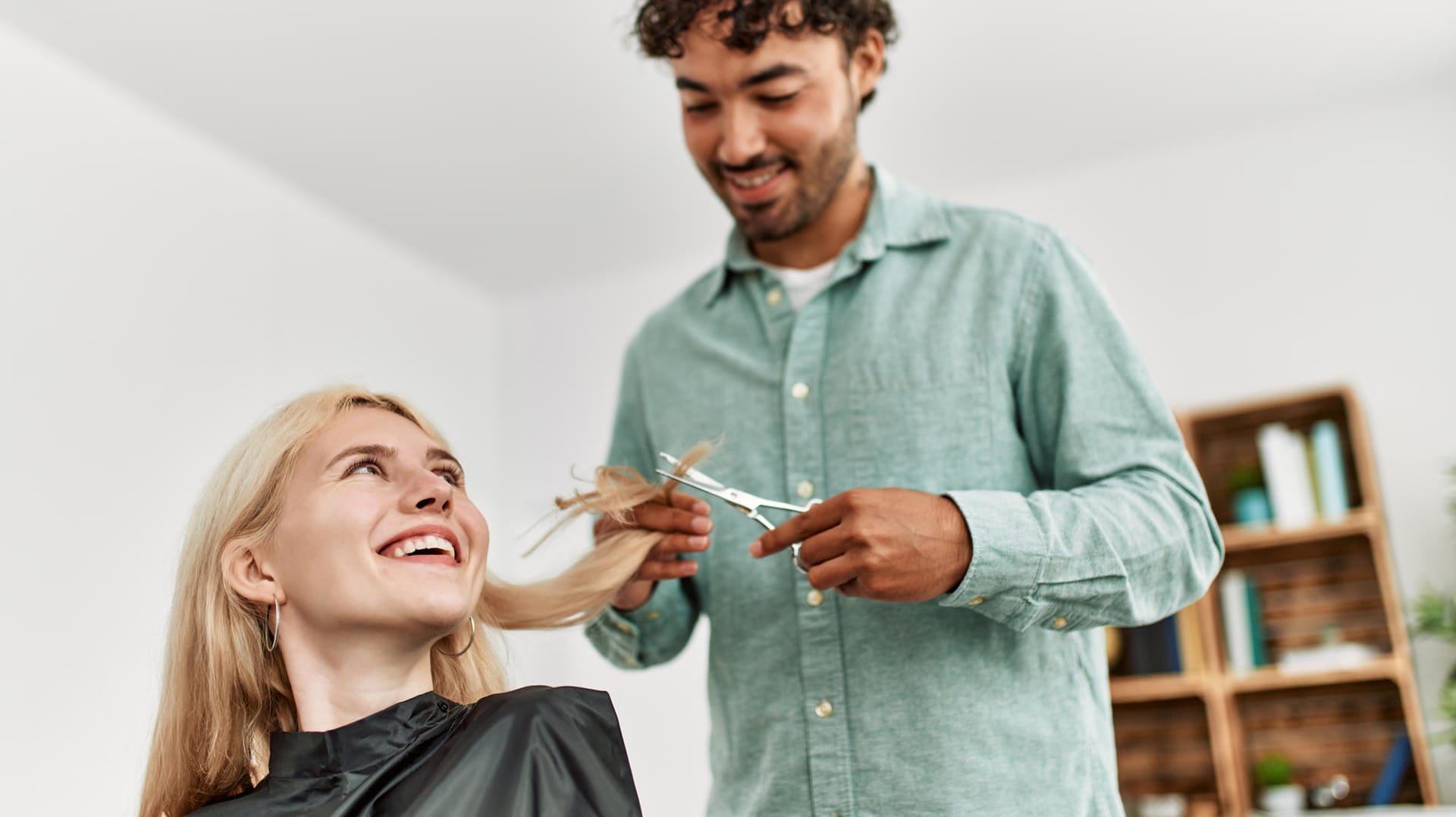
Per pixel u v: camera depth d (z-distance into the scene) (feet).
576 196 11.96
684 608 4.68
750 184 4.36
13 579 8.38
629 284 13.57
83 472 9.02
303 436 3.93
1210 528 3.87
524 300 14.02
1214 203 11.23
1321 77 10.46
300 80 9.99
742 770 4.16
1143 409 3.95
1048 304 4.09
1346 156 10.88
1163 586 3.75
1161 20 9.66
